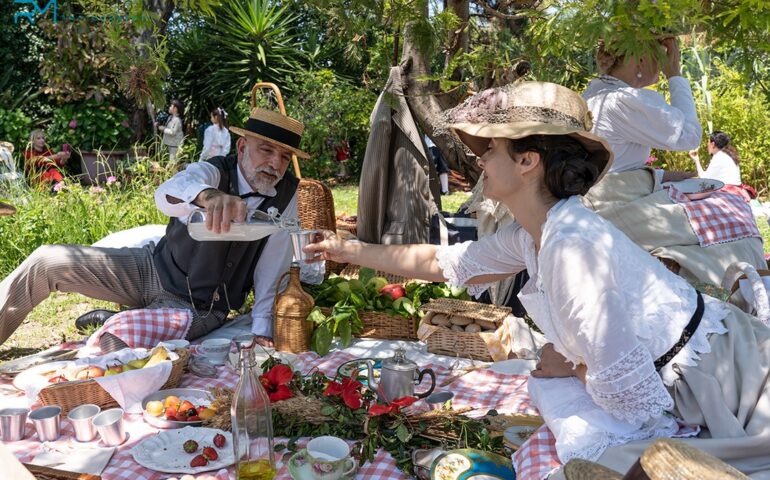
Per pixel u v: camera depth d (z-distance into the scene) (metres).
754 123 10.35
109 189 7.29
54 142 11.27
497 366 2.98
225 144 9.28
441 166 9.30
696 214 3.14
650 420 1.67
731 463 1.54
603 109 3.12
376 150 4.79
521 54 2.95
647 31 2.10
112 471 2.08
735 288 2.40
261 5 13.82
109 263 3.37
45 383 2.56
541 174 1.78
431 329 3.23
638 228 3.11
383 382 2.35
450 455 2.01
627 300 1.67
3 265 5.45
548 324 1.79
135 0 2.72
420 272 2.42
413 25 2.84
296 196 3.50
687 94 3.15
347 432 2.26
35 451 2.22
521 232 2.12
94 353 3.10
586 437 1.68
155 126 10.88
